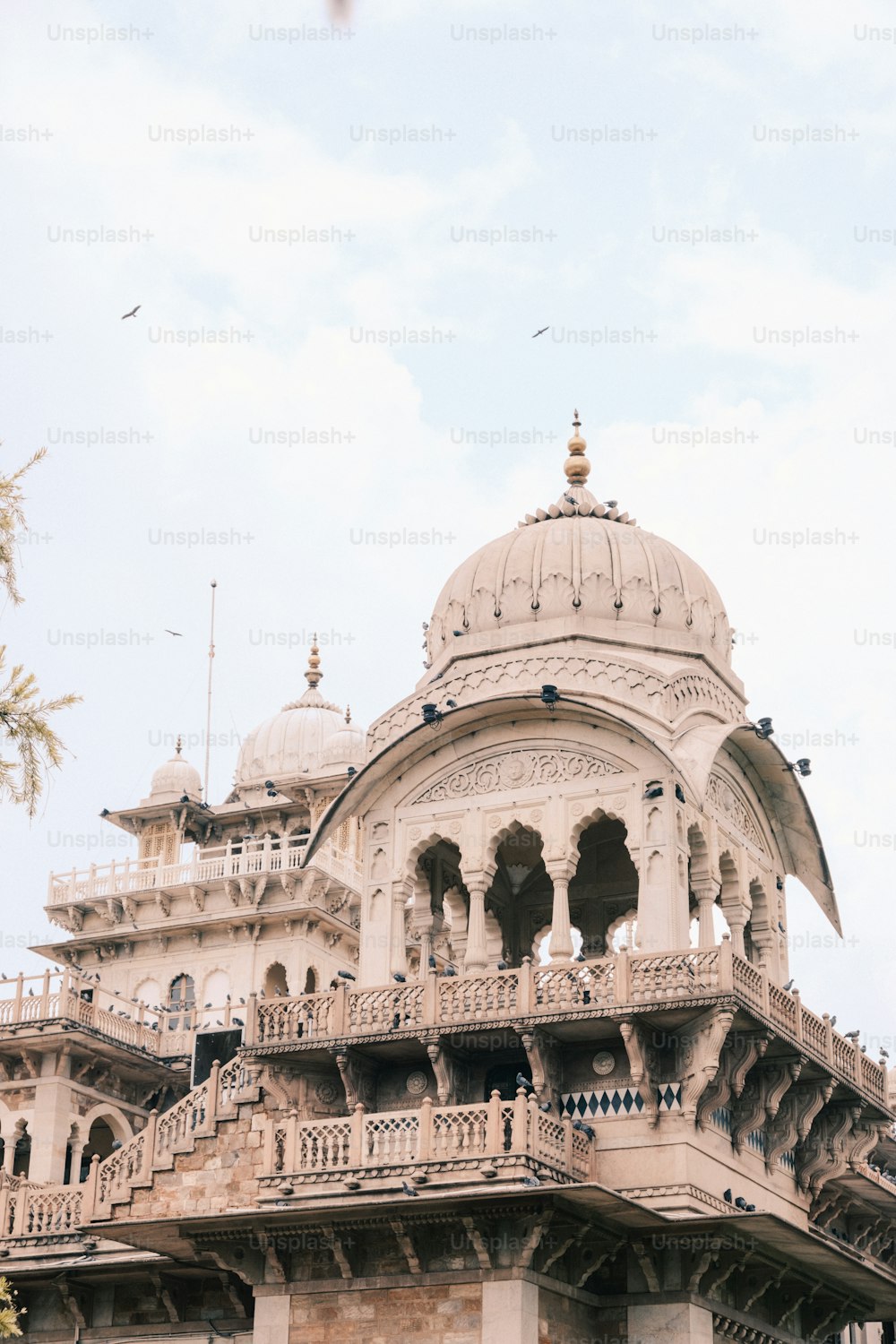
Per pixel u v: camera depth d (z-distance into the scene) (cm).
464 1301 3362
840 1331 4150
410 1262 3403
